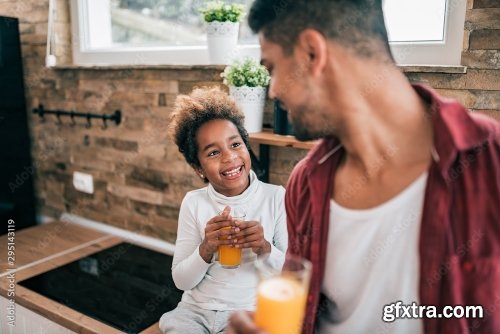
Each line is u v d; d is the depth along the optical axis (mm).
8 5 2225
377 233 660
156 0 1975
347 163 711
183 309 1303
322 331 807
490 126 593
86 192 2215
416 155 621
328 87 613
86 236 2111
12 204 2234
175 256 1335
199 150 1270
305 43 601
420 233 615
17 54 2178
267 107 1601
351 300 724
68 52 2168
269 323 649
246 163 1286
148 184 1986
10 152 2203
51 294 1551
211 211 1332
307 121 651
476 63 1203
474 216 587
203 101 1309
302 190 779
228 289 1283
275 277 694
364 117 616
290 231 843
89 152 2154
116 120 1997
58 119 2209
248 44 1745
